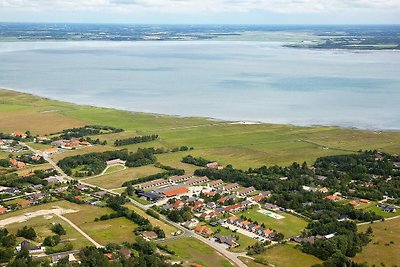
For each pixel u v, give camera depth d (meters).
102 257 186.88
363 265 192.50
